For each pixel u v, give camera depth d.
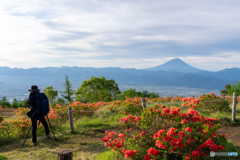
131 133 4.74
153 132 4.02
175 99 13.79
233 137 5.73
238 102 11.69
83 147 5.36
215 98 9.13
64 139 6.23
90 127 7.80
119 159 3.91
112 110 10.76
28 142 6.05
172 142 3.18
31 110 5.65
